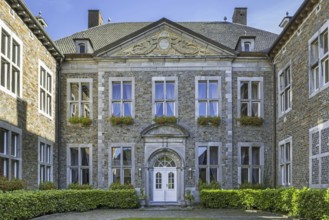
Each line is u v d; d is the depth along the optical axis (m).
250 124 19.09
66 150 19.08
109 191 17.44
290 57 16.30
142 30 19.17
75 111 19.42
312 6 13.63
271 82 19.22
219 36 22.12
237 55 19.16
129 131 18.98
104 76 19.22
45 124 17.08
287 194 13.73
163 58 19.16
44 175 17.02
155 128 18.89
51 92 18.11
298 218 12.71
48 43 16.98
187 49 19.25
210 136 18.95
